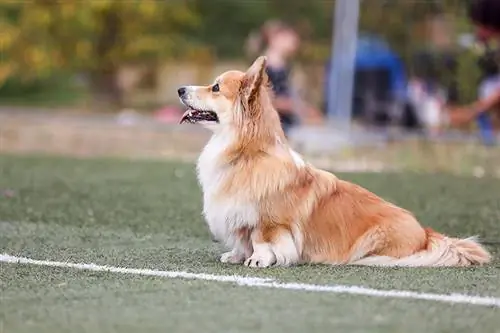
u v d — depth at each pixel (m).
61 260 8.73
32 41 29.55
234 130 8.64
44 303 6.88
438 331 6.17
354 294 7.25
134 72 30.83
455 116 21.03
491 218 12.09
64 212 12.09
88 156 19.78
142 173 16.69
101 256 9.02
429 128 21.67
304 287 7.51
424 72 22.45
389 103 22.77
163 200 13.31
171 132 23.05
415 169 17.69
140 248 9.59
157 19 30.27
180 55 31.33
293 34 18.92
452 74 22.09
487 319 6.51
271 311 6.65
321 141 19.95
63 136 22.48
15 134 22.73
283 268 8.41
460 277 8.01
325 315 6.55
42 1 29.03
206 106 8.80
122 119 25.53
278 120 8.77
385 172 17.11
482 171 17.50
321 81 28.28
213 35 33.56
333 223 8.70
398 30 24.36
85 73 31.16
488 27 16.70
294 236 8.59
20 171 16.67
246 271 8.24
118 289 7.39
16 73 30.67
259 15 33.31
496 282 7.81
